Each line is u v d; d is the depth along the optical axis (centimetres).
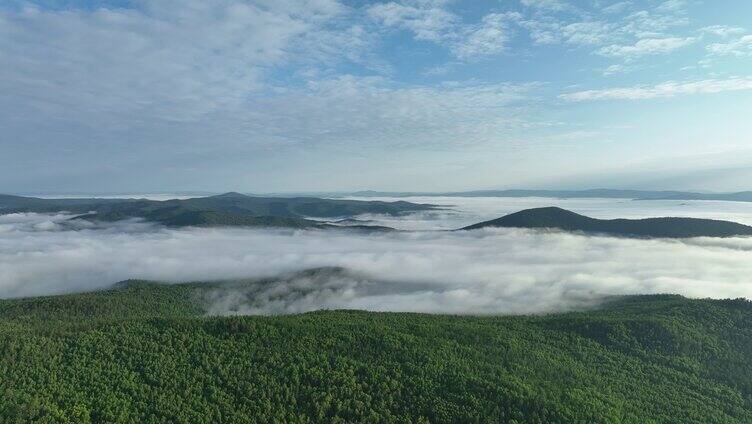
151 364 15888
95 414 13338
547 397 14738
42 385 14300
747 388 16650
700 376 17425
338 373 15512
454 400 14512
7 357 15600
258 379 15275
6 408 12988
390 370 15962
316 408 14062
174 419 13438
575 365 17325
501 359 17275
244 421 13525
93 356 16200
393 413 14125
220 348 17050
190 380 15200
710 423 14438
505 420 13800
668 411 14912
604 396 15138
